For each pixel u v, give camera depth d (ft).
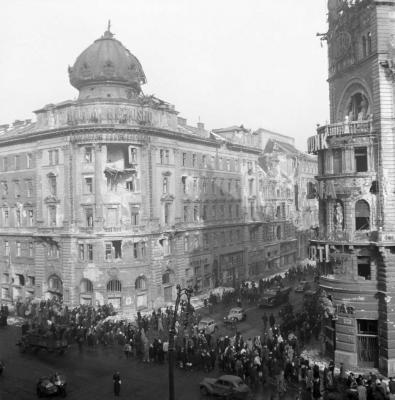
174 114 242.58
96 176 210.38
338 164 140.15
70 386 120.67
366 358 133.90
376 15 130.72
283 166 363.97
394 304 127.24
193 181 254.68
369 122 134.41
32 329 155.94
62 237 217.77
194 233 253.65
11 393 115.96
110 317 199.31
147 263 218.18
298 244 381.60
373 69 133.08
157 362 138.51
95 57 226.17
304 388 114.42
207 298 241.55
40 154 230.48
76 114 212.02
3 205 253.44
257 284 286.25
